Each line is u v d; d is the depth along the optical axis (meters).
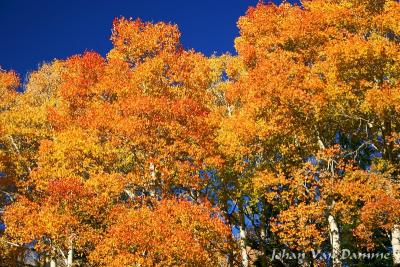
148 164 25.73
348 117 25.45
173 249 19.97
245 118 26.05
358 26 29.14
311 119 25.53
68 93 31.78
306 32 29.81
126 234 20.61
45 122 31.98
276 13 33.94
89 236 22.64
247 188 24.50
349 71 24.83
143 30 32.97
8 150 31.02
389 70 24.44
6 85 37.41
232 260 24.50
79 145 25.78
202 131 26.30
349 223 23.48
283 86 25.22
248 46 32.28
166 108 26.84
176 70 31.22
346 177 22.92
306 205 22.78
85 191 23.61
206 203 23.08
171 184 26.12
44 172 25.80
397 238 21.97
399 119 24.08
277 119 25.25
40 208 24.11
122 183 24.59
